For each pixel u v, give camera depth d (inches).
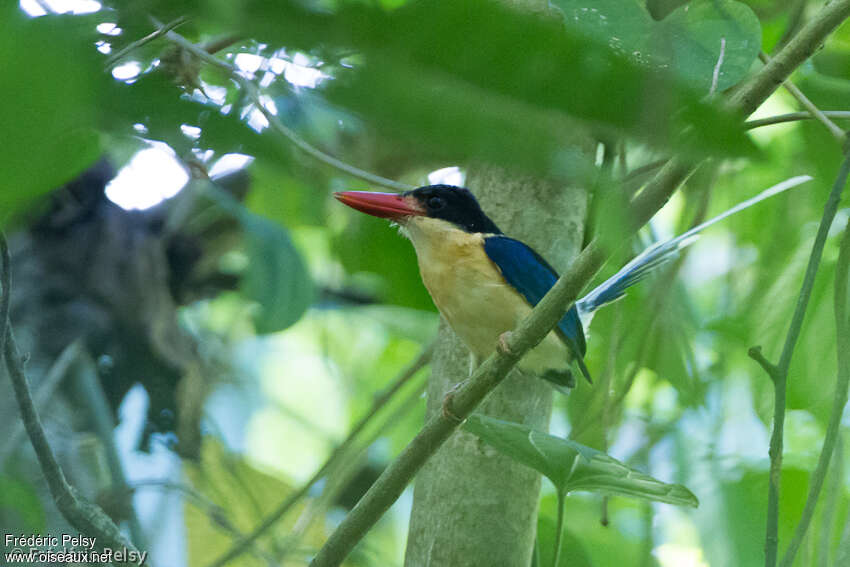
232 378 361.7
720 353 316.8
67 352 273.3
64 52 31.4
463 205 259.3
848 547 170.9
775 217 291.1
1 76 30.3
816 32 102.1
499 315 237.1
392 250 303.6
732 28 143.3
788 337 152.7
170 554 305.4
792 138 293.3
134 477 309.1
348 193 265.6
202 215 323.9
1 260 156.7
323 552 173.0
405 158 275.6
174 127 64.1
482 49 32.0
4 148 30.1
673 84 33.4
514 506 204.5
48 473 170.7
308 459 474.6
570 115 33.0
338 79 34.1
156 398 315.6
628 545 326.6
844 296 157.4
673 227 341.7
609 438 271.9
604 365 287.1
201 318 369.1
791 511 285.6
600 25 113.1
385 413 379.6
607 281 258.2
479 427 165.2
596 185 45.8
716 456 307.1
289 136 79.7
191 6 32.7
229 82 135.0
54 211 304.5
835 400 156.4
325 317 375.2
